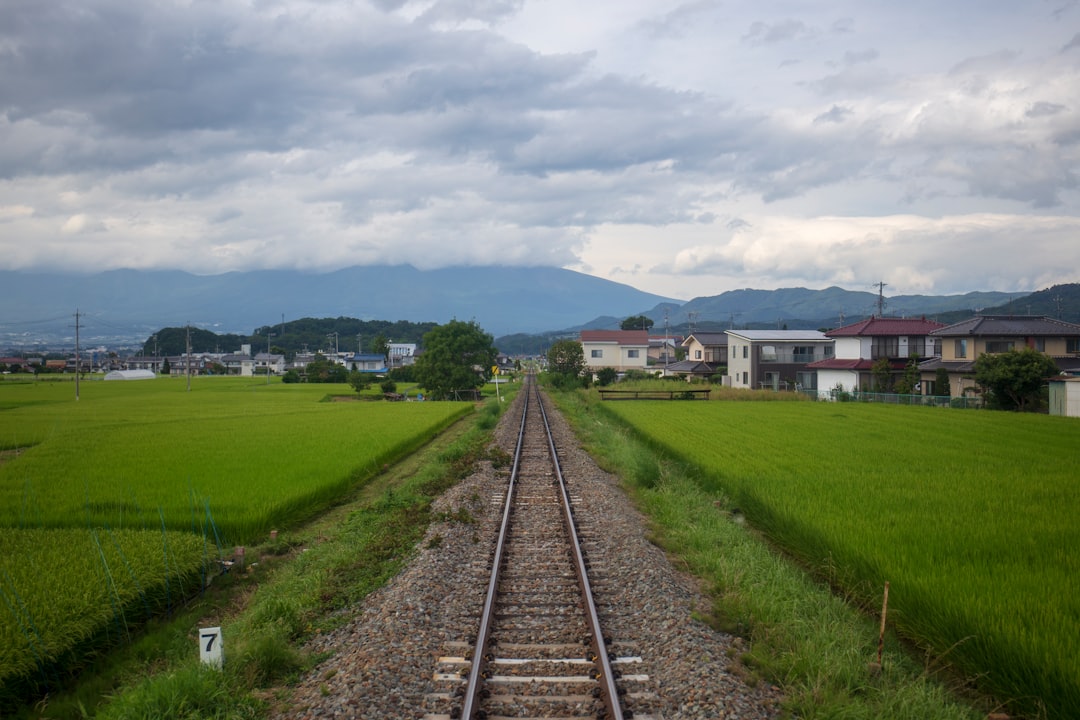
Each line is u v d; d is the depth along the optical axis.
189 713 5.84
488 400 49.69
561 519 13.25
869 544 9.77
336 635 7.67
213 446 22.70
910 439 23.11
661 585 8.80
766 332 61.28
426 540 11.22
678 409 37.50
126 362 143.75
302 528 13.87
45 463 18.75
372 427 29.66
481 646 6.83
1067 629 6.68
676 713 5.75
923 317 56.06
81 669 7.40
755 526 13.15
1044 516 11.62
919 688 6.19
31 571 8.91
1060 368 38.19
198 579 9.80
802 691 6.21
